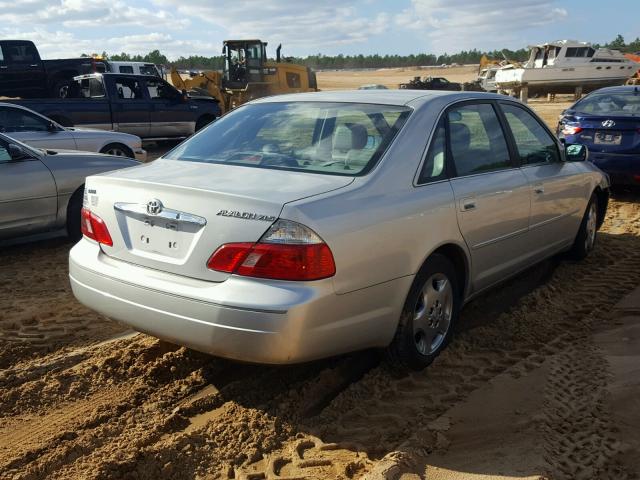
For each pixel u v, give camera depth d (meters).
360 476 2.93
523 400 3.52
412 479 2.84
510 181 4.55
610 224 7.77
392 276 3.46
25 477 2.87
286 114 4.29
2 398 3.56
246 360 3.08
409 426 3.34
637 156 8.73
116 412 3.44
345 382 3.82
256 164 3.77
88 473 2.90
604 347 4.21
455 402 3.57
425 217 3.66
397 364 3.77
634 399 3.49
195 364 4.00
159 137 16.16
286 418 3.42
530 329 4.59
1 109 9.66
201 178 3.50
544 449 3.02
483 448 3.09
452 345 4.31
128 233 3.50
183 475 2.95
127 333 4.50
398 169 3.65
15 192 6.30
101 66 25.17
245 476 2.93
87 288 3.63
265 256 3.03
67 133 10.26
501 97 4.91
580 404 3.46
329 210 3.17
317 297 3.04
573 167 5.67
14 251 6.68
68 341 4.36
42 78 21.16
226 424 3.34
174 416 3.38
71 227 6.84
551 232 5.25
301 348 3.05
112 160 7.20
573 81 33.84
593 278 5.71
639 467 2.92
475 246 4.15
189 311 3.15
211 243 3.15
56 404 3.54
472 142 4.35
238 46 24.72
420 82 37.81
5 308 4.95
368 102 4.18
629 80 31.86
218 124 4.49
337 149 3.78
